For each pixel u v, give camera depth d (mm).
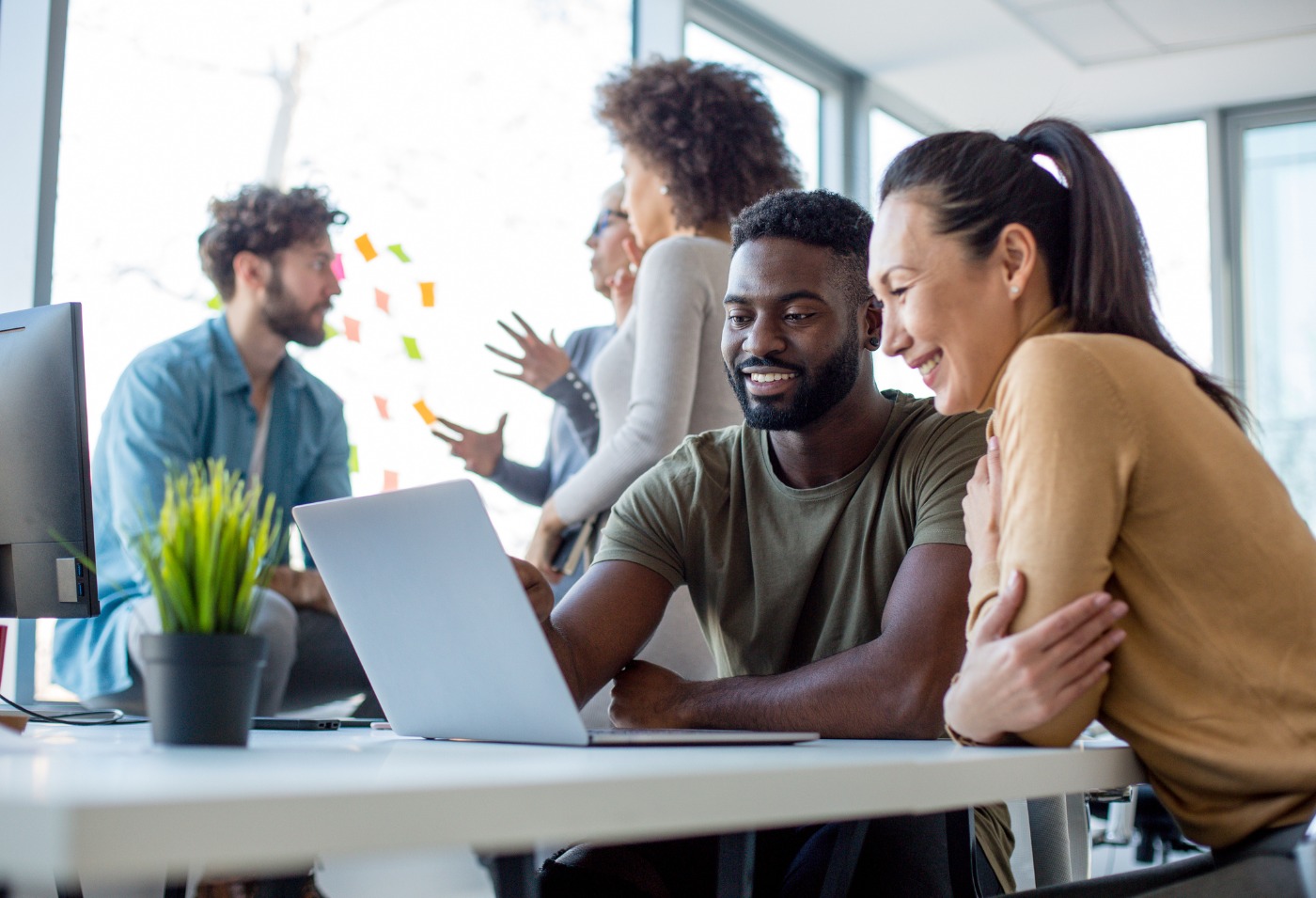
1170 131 5566
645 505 1596
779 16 4582
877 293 1188
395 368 3137
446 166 3311
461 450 2979
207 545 914
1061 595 995
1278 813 976
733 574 1566
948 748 1044
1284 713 983
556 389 2971
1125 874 1122
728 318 1533
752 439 1602
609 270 3584
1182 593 1008
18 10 2686
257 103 2977
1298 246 5359
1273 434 5309
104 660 2469
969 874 1211
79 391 1315
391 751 924
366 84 3166
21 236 2658
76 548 1307
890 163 1186
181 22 2867
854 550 1494
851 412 1500
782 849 1429
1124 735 1033
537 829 592
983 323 1122
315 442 2949
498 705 1079
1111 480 1005
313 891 1620
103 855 479
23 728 1217
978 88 5246
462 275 3307
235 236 2871
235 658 910
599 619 1510
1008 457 1052
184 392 2699
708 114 2949
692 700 1377
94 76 2740
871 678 1291
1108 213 1128
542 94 3562
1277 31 4699
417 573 1095
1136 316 1125
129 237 2768
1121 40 4793
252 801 514
